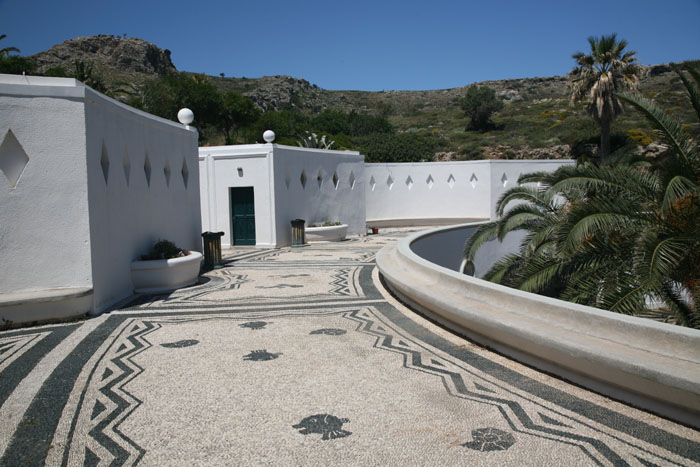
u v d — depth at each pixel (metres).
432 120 67.25
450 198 25.11
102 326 6.48
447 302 5.77
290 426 3.56
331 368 4.80
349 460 3.08
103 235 7.43
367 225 23.81
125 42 95.38
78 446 3.29
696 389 3.16
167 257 9.14
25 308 6.43
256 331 6.21
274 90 105.75
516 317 4.95
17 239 6.55
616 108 29.25
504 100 84.12
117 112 7.96
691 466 2.93
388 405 3.90
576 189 7.87
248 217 16.91
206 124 43.88
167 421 3.66
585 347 3.91
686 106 42.97
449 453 3.15
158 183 9.78
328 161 19.44
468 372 4.61
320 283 9.80
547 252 8.33
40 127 6.61
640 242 6.35
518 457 3.08
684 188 6.30
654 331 3.72
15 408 3.91
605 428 3.42
